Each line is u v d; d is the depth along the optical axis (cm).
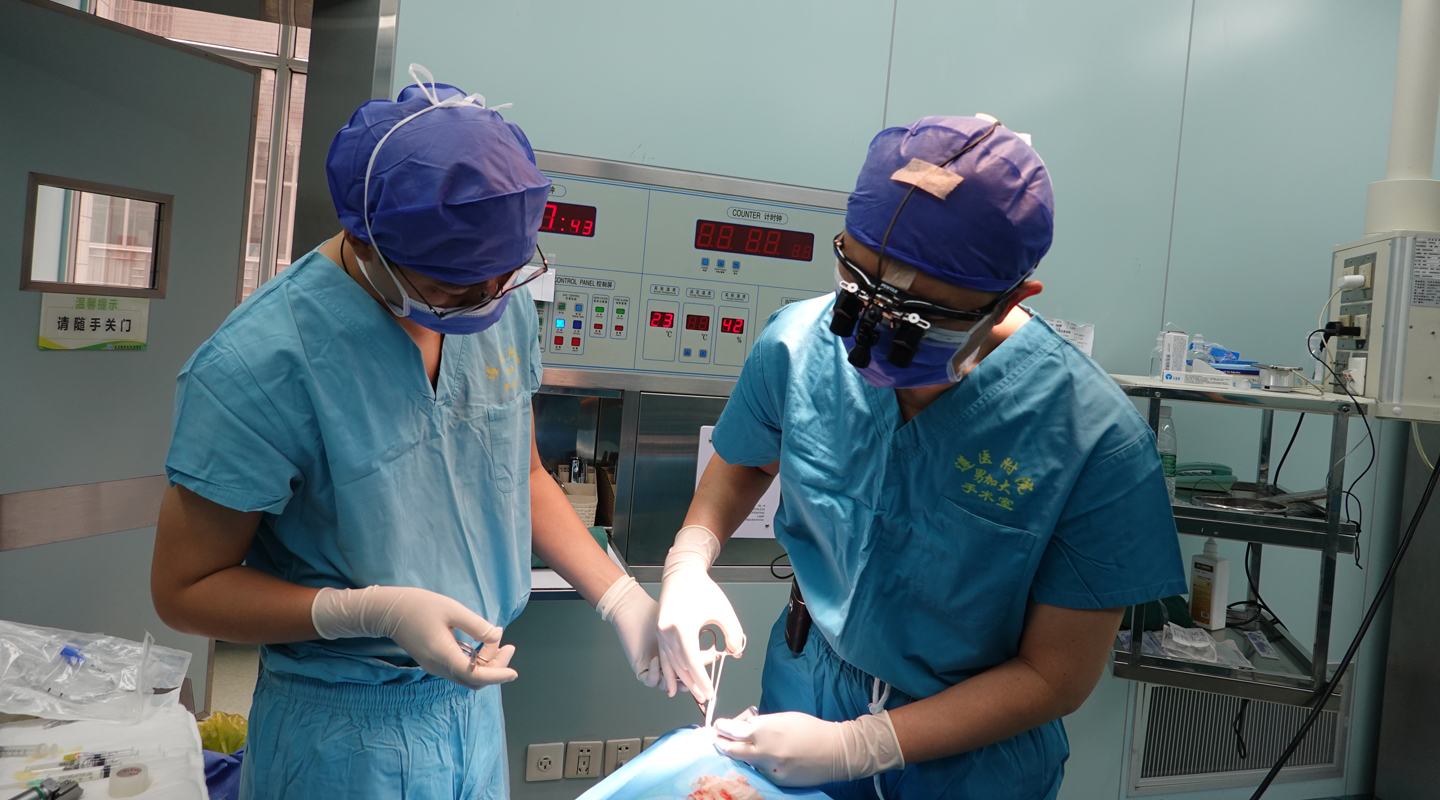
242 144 287
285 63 402
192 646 290
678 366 204
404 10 180
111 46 247
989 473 110
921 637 116
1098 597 109
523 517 128
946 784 114
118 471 264
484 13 185
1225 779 260
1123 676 204
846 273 101
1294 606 258
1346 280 210
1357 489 262
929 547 114
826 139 211
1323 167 244
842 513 119
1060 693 110
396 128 98
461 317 106
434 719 114
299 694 109
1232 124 238
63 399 247
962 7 218
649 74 197
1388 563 266
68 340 246
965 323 98
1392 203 207
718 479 149
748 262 205
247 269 411
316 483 106
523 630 202
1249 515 199
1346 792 272
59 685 139
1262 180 241
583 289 195
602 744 209
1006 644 116
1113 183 233
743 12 203
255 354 101
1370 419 259
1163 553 108
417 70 103
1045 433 109
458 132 99
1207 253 240
